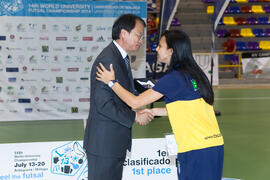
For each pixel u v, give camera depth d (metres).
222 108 9.44
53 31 7.18
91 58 7.33
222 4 8.01
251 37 14.99
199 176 2.56
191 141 2.55
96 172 2.80
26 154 3.54
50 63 7.29
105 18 7.22
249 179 4.60
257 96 11.08
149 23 13.62
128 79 2.78
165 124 7.81
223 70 13.98
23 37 7.14
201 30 15.10
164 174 3.73
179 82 2.54
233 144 6.31
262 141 6.50
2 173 3.52
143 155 3.68
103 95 2.62
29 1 7.04
